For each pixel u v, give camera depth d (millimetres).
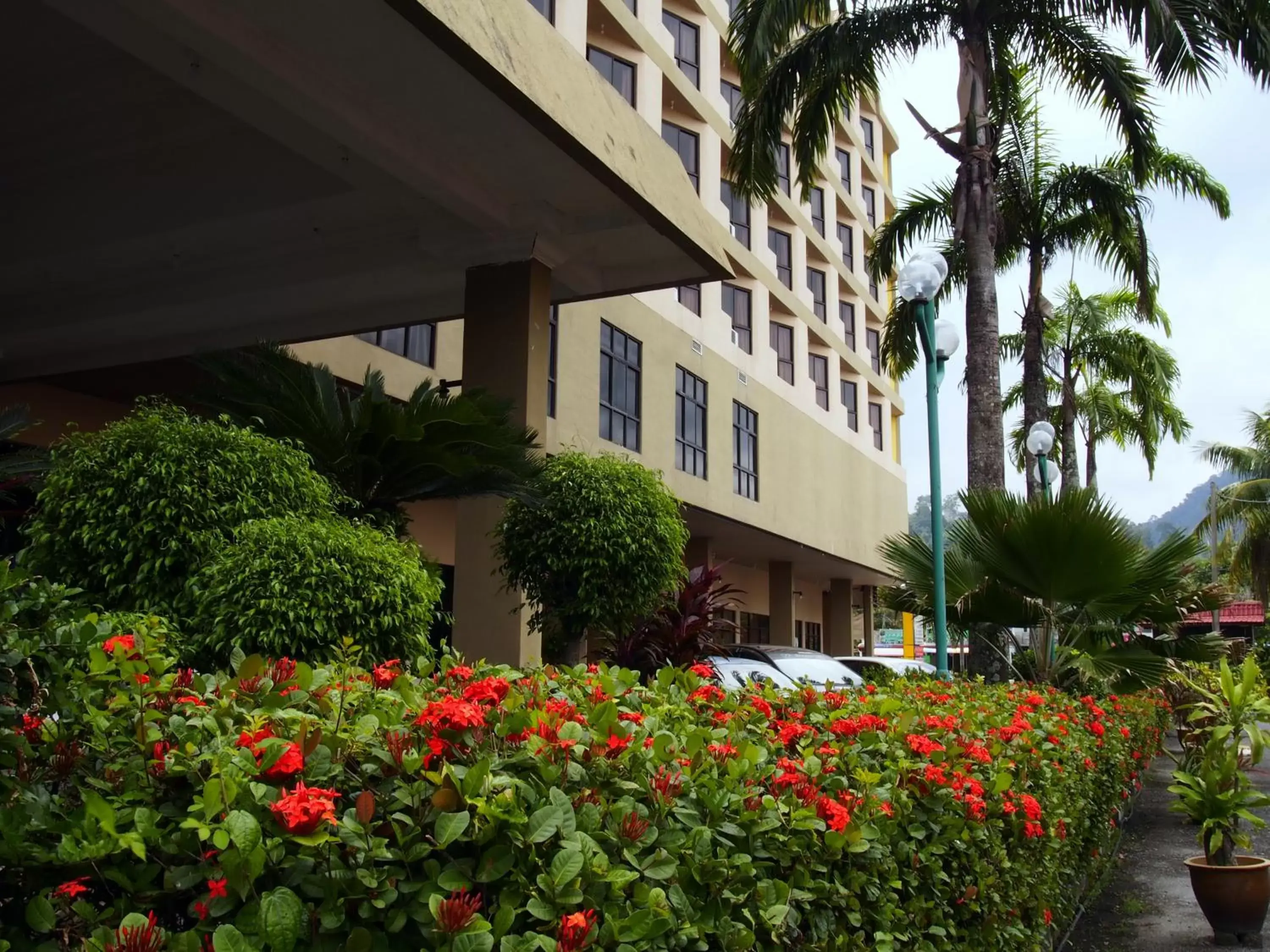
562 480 8477
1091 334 20297
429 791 1710
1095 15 10766
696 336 18641
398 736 1826
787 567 25500
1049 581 8328
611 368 15945
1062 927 5312
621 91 16828
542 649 9969
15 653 1854
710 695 3318
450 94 7426
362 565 5105
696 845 1964
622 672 3131
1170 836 8438
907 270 7902
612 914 1728
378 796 1711
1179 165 14445
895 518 30188
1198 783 5582
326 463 7566
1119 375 20500
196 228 10008
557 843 1751
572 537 8266
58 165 8930
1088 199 14789
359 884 1521
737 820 2168
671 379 17609
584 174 8727
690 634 9477
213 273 10906
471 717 1820
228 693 2172
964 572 8938
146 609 4945
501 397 9070
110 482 5207
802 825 2295
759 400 20969
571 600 8406
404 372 12578
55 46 7371
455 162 8484
